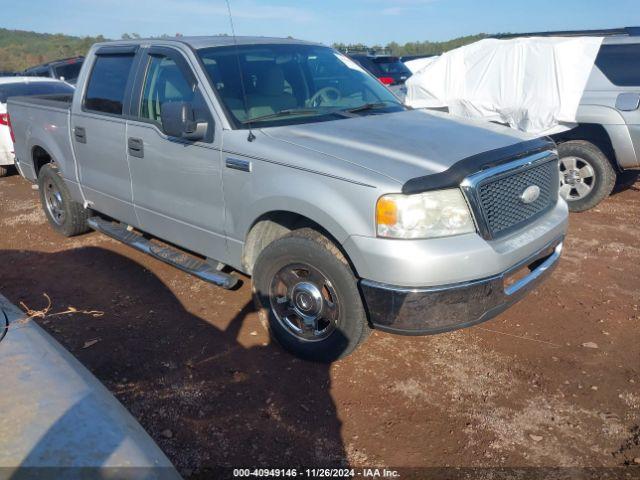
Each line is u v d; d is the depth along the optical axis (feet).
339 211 9.98
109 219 19.10
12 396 5.08
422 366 11.71
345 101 14.19
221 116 12.10
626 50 20.89
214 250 13.10
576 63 21.52
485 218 9.87
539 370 11.60
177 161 13.06
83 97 16.29
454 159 10.09
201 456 9.16
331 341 11.12
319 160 10.43
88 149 16.19
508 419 10.12
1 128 28.07
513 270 10.41
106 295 14.97
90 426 4.87
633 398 10.70
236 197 11.85
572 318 13.74
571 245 18.79
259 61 13.73
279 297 11.81
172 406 10.37
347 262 10.49
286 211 11.10
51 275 16.34
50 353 5.77
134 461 4.62
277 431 9.79
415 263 9.39
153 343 12.52
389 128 11.98
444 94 25.96
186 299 14.70
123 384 11.00
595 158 21.63
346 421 10.07
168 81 13.57
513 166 10.57
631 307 14.30
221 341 12.62
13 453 4.49
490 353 12.21
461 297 9.75
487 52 24.31
